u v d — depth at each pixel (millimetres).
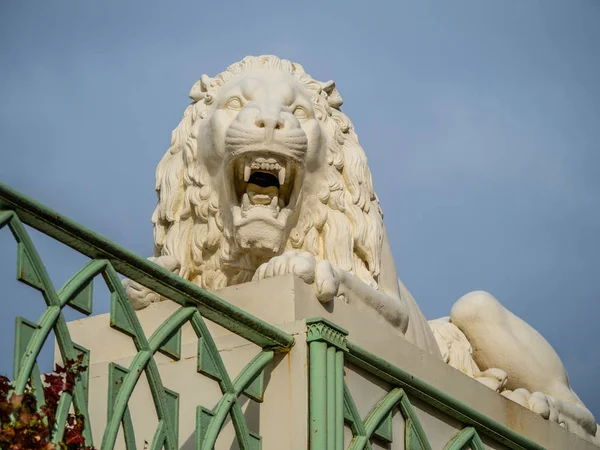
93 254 9844
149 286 10234
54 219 9516
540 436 13719
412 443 11586
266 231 12898
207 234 13398
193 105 13875
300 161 12969
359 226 13594
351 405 11086
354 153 13828
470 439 12242
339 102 14008
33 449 8680
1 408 8641
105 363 11875
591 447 14258
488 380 14570
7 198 9258
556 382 15164
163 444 9898
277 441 10766
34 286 9273
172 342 10234
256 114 12906
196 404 11352
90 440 9336
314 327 10992
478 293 15508
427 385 11906
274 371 10961
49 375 9141
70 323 12242
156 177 13953
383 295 13070
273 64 13750
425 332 14609
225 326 10688
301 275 11625
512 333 15305
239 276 13328
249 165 12844
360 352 11344
